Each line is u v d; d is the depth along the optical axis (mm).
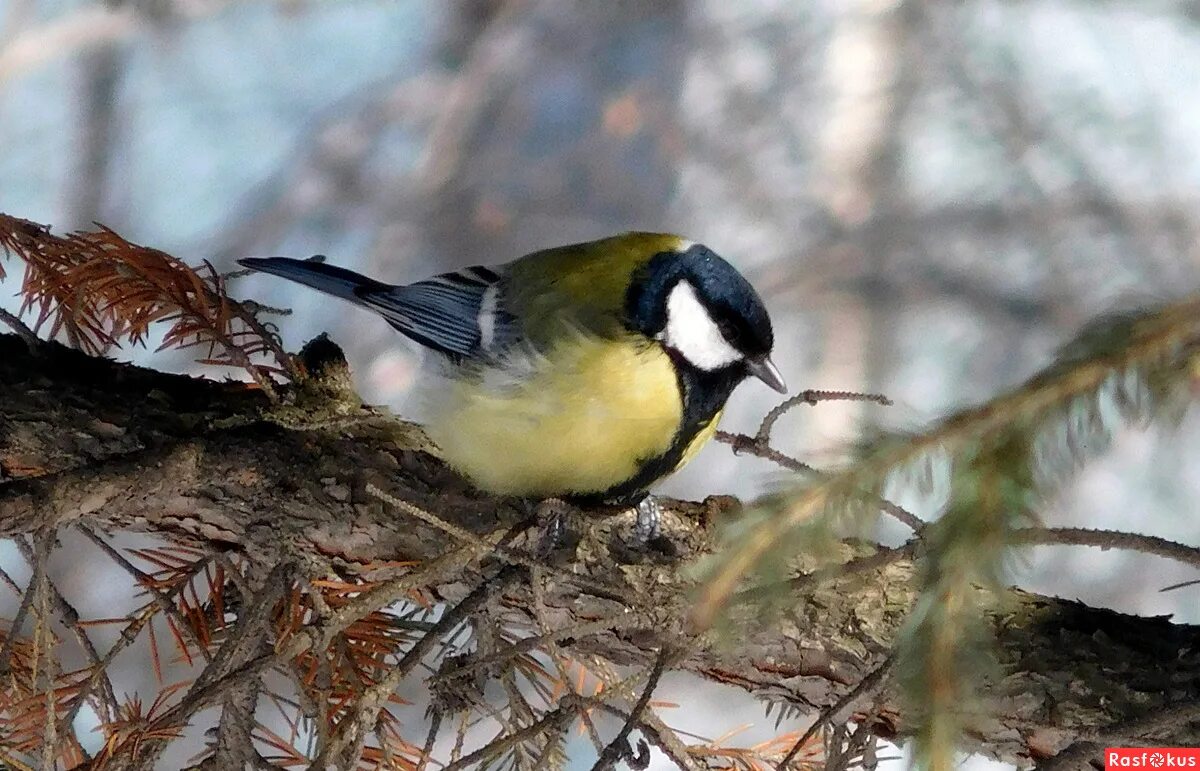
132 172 16266
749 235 15828
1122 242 14375
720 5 16844
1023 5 15172
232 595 5805
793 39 16438
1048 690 5125
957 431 3250
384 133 16875
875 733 5137
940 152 15375
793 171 15961
